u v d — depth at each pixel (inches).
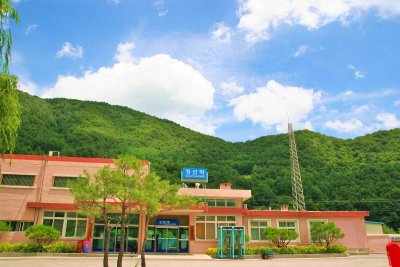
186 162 2503.7
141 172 566.3
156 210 564.1
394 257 230.1
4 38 365.1
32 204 1020.5
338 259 987.3
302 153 2773.1
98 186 526.0
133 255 962.7
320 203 2084.2
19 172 1061.8
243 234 1003.9
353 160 2610.7
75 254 914.7
